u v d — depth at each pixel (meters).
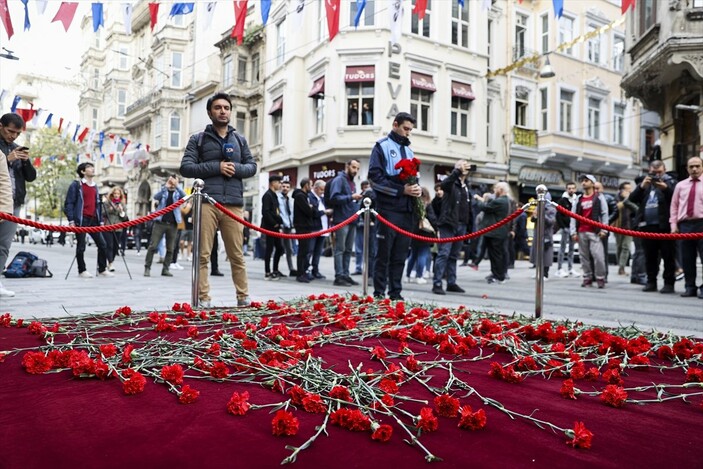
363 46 19.98
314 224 9.48
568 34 25.00
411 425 1.90
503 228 9.44
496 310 5.47
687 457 1.71
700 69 12.38
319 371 2.46
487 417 2.03
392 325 3.95
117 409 2.02
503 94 23.86
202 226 5.07
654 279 8.17
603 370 2.87
